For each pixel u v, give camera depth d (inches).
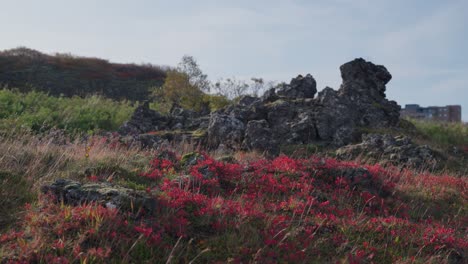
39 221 274.2
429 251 349.1
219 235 310.3
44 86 1727.4
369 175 507.5
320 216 372.8
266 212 380.8
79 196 312.2
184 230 299.0
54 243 251.1
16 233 262.7
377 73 1091.3
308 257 299.7
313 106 920.9
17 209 315.9
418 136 987.3
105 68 2112.5
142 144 716.0
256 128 765.9
